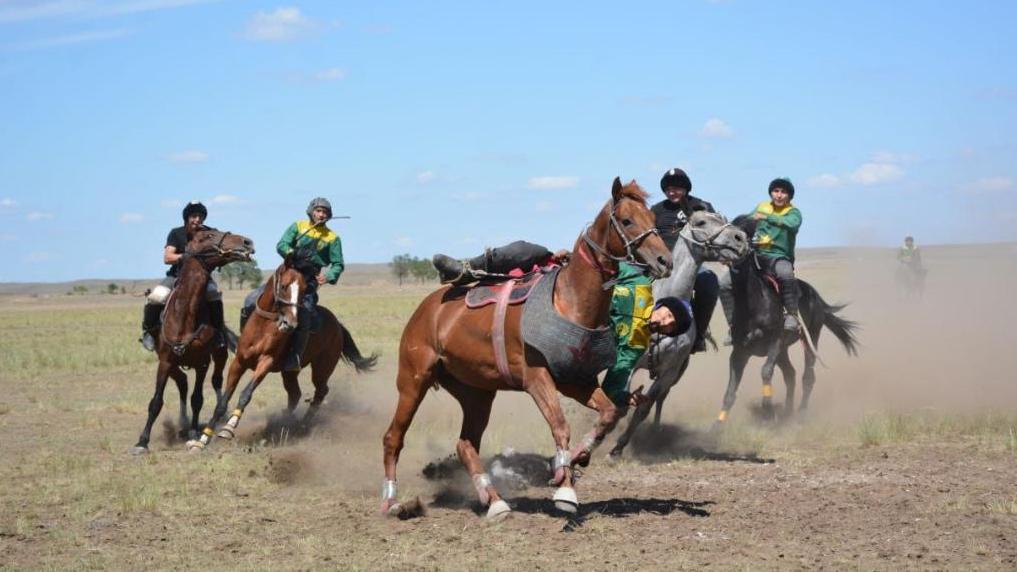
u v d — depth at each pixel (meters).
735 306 12.77
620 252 7.64
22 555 7.60
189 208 12.52
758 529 8.07
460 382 8.80
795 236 12.92
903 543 7.59
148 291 12.78
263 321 12.46
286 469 10.23
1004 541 7.59
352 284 122.56
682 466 10.69
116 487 9.76
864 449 11.38
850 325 14.96
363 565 7.20
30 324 40.75
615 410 7.85
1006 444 11.21
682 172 11.00
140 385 18.69
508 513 8.43
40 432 13.41
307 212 13.14
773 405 13.74
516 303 8.04
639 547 7.58
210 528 8.34
